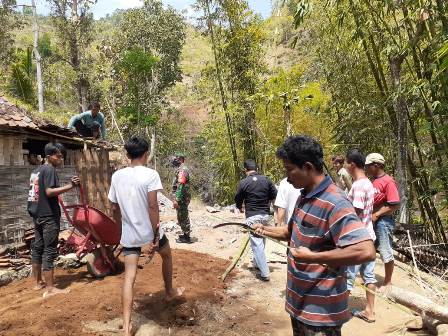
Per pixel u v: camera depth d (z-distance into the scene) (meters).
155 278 5.70
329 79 10.98
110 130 26.19
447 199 7.67
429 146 8.41
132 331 4.30
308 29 11.48
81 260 6.41
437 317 4.39
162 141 31.67
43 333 4.11
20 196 7.25
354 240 2.32
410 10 7.20
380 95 9.12
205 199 24.55
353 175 5.15
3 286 5.78
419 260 7.41
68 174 8.72
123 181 4.34
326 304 2.51
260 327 4.67
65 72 23.45
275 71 14.78
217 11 14.72
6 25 25.02
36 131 7.68
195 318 4.67
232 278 6.18
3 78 21.47
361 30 8.20
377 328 4.70
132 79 28.41
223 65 15.10
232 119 15.72
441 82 6.62
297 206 2.69
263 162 15.67
